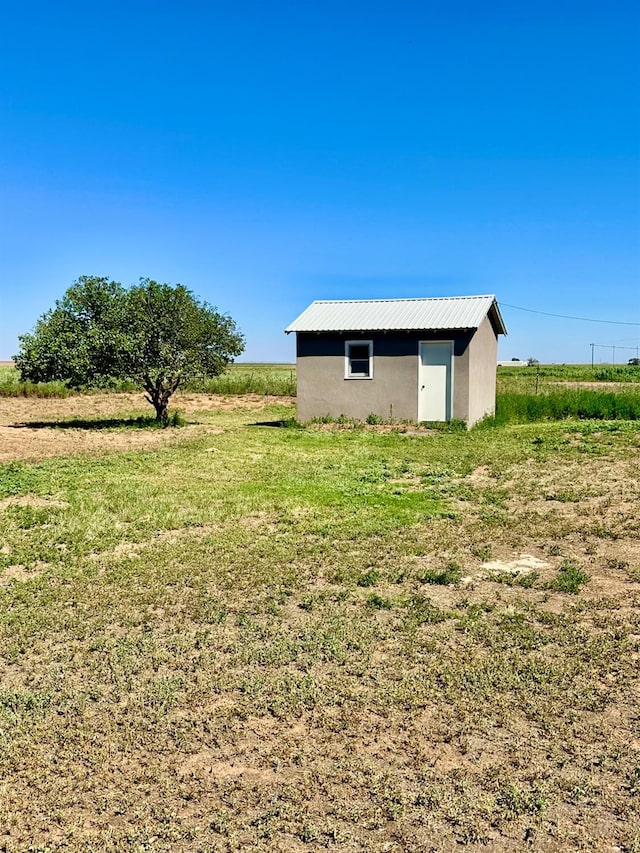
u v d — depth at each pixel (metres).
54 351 18.92
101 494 9.87
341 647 4.89
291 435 17.22
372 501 9.58
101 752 3.67
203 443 15.69
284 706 4.11
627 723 3.90
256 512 8.91
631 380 47.59
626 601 5.77
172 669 4.64
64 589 6.10
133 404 29.47
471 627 5.21
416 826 3.10
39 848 2.99
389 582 6.30
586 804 3.23
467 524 8.31
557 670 4.48
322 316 20.92
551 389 33.50
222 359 20.64
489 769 3.49
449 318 19.23
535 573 6.47
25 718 4.00
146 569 6.64
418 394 19.23
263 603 5.75
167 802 3.28
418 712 4.03
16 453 14.36
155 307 19.62
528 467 12.29
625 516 8.55
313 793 3.33
